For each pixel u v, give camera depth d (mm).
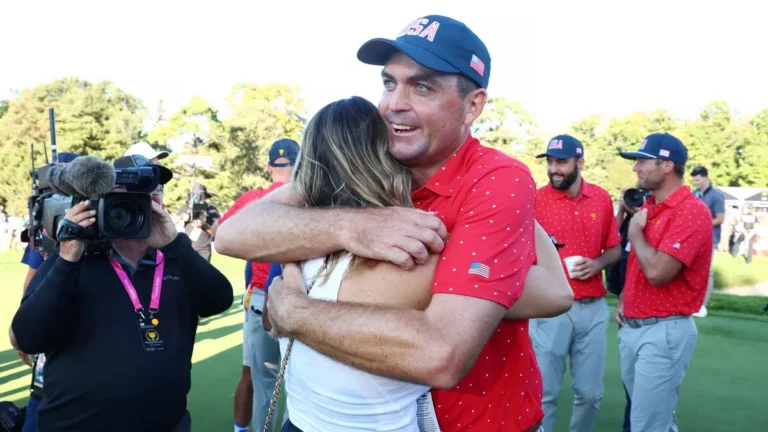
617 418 4793
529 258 1517
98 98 33219
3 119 32219
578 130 42938
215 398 5074
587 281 4168
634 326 3730
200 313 2670
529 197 1518
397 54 1579
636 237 3619
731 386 5418
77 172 2176
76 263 2271
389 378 1405
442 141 1574
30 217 2650
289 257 1574
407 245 1415
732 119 40625
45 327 2193
